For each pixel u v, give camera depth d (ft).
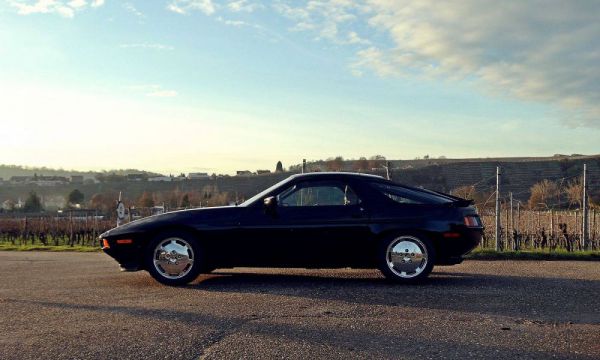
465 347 12.62
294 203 22.15
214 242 21.71
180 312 16.12
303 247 21.71
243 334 13.65
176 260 21.57
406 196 22.18
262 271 25.41
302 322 14.87
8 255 39.11
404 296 18.58
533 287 20.34
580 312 16.12
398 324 14.69
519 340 13.19
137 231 21.80
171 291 19.94
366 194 22.09
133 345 12.75
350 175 22.65
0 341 13.19
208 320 15.08
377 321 14.99
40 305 17.38
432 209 21.81
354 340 13.16
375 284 21.27
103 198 165.89
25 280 23.30
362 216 21.67
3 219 93.66
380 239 21.66
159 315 15.74
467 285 20.92
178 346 12.66
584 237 36.73
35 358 11.87
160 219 21.99
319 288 20.30
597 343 12.94
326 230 21.59
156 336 13.50
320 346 12.66
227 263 21.95
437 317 15.47
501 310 16.39
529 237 48.85
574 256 30.89
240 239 21.72
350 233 21.59
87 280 22.99
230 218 21.91
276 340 13.14
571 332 13.91
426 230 21.45
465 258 31.19
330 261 21.88
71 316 15.72
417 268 21.42
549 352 12.26
